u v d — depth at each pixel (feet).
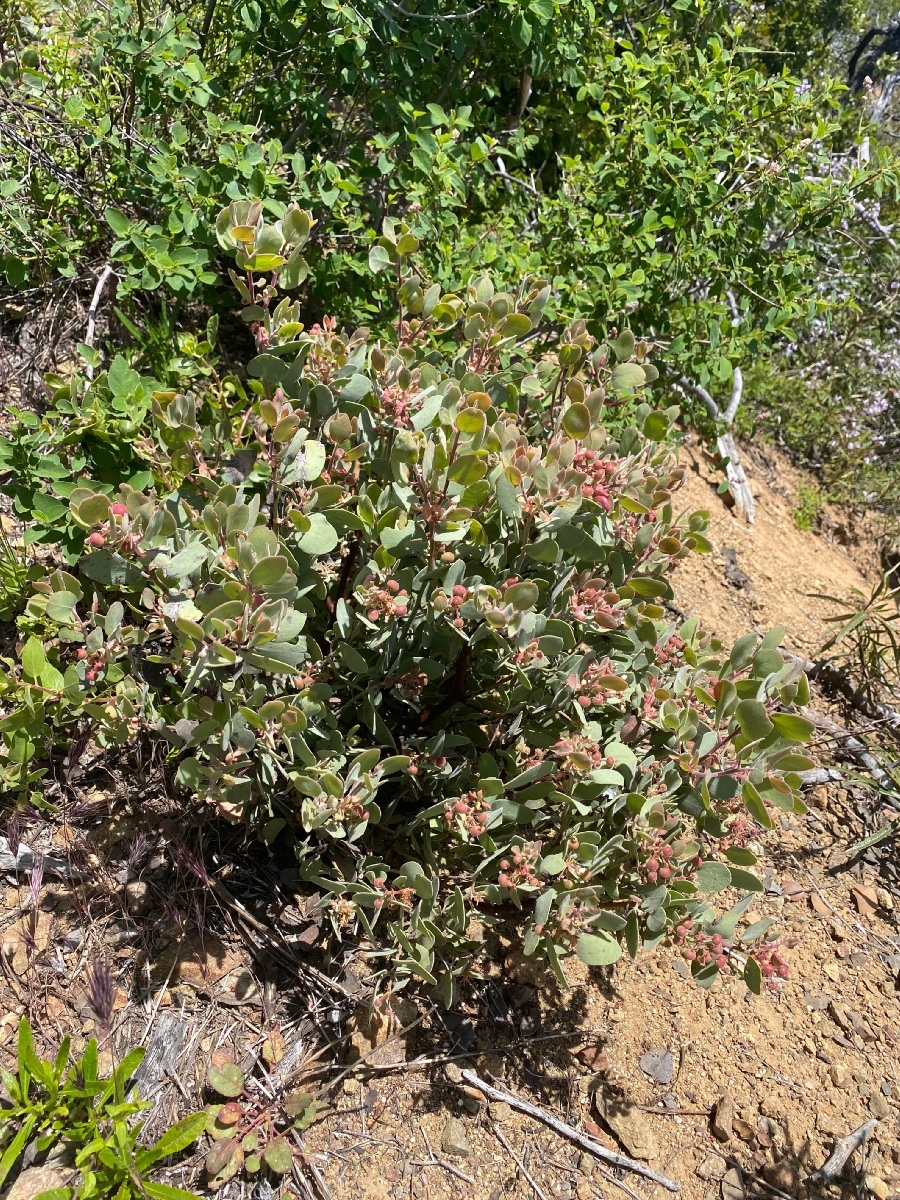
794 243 15.57
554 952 6.65
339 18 9.96
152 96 9.43
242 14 9.85
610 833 7.48
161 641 8.46
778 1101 8.24
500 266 11.35
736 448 17.31
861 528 19.20
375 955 7.34
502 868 6.97
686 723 6.72
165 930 7.31
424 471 6.47
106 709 6.66
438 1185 6.81
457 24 11.89
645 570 7.75
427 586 7.13
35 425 8.00
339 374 7.21
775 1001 9.12
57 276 10.17
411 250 7.58
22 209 9.66
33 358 10.01
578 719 7.48
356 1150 6.80
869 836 11.27
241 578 6.27
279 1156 6.32
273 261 6.37
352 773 6.69
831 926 10.14
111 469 8.33
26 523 8.78
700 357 12.53
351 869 7.74
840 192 13.08
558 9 12.25
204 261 9.04
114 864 7.48
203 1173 6.28
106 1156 5.68
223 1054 6.84
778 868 10.66
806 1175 7.78
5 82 9.31
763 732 6.12
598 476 7.00
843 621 14.57
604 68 12.89
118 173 9.50
